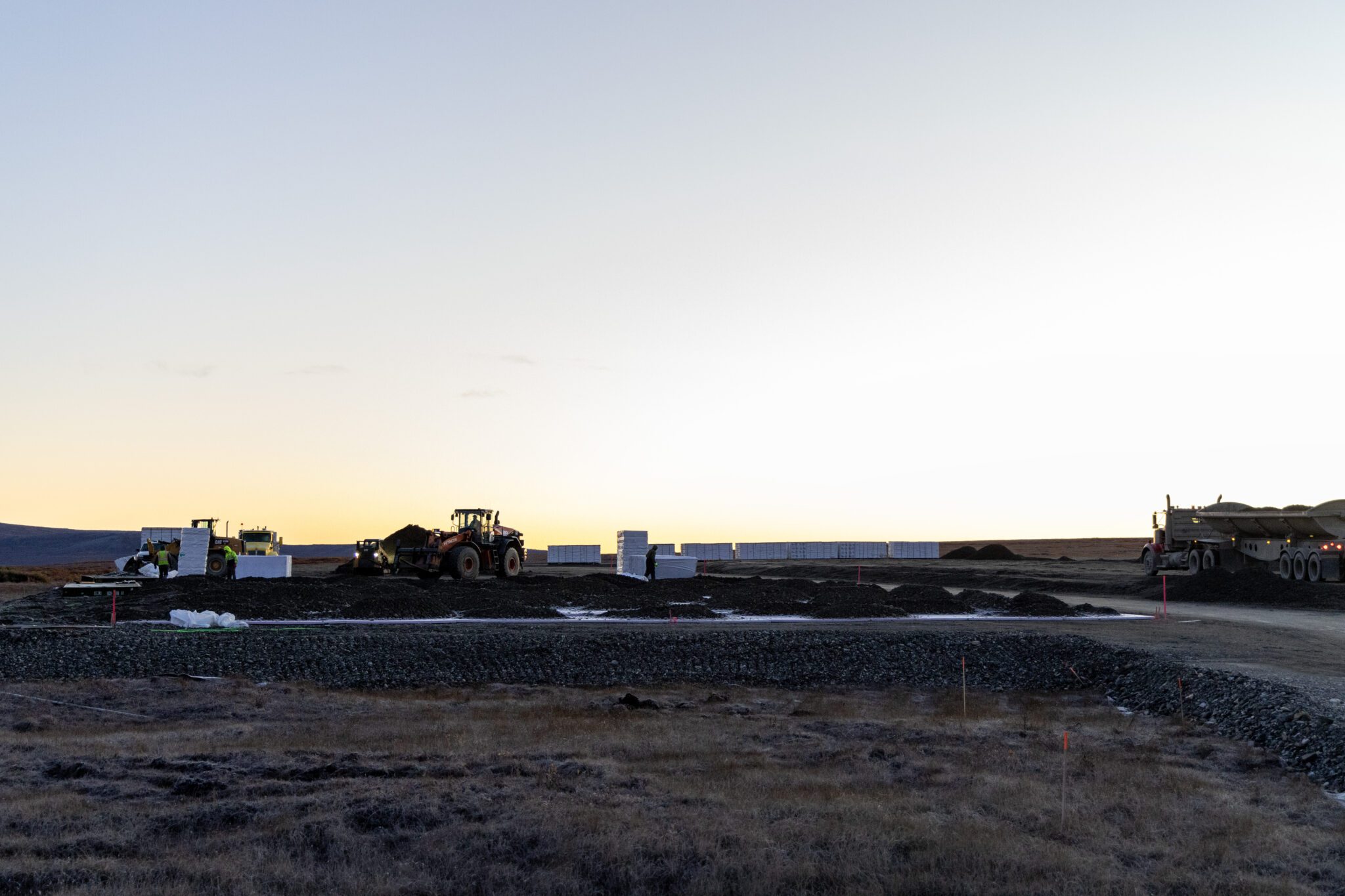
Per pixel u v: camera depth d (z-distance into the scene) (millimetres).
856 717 19312
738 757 14977
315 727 17453
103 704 19766
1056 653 25875
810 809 11922
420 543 54250
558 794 12570
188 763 13984
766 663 25141
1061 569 71812
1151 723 18750
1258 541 50625
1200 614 37469
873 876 9930
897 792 12914
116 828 11250
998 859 10273
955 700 21906
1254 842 10977
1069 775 14039
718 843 10664
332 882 9773
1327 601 40062
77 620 33094
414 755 14719
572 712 19422
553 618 35625
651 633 28094
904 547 110875
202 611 34875
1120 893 9539
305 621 34000
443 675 24062
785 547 111562
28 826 11273
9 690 21047
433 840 10805
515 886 9797
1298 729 15664
